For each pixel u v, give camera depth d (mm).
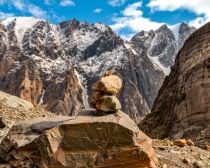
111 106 14688
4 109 25406
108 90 14906
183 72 44594
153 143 20328
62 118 17062
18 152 14789
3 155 15391
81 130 13859
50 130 14047
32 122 16531
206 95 38594
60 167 13703
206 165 17422
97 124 13781
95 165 13617
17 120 23578
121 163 13609
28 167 14250
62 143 13922
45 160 13828
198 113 38375
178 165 16562
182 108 40781
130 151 13602
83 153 13742
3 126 21781
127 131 13664
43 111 27922
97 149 13742
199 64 41562
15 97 28719
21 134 15805
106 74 15523
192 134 37000
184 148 19766
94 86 15211
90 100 15250
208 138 32719
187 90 41156
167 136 41406
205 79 39719
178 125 40188
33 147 14578
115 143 13688
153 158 14672
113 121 13828
